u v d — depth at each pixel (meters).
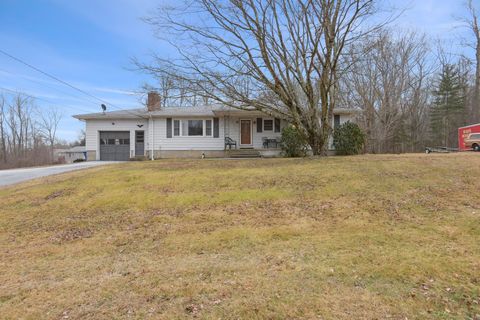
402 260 3.37
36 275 3.50
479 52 25.83
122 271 3.51
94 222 5.63
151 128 19.31
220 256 3.84
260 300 2.66
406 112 28.92
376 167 8.33
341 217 5.20
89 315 2.57
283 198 6.39
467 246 3.68
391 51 25.73
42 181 9.27
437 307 2.46
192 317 2.46
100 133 19.62
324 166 8.87
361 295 2.68
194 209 6.06
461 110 31.12
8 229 5.40
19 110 31.98
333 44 10.66
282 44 10.78
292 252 3.82
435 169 7.79
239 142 19.19
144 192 7.23
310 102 11.54
